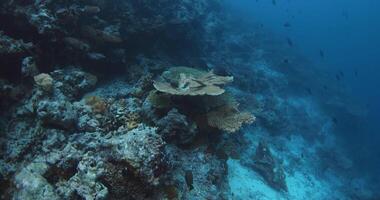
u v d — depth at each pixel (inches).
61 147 82.5
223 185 109.8
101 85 126.7
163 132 95.7
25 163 77.9
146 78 119.7
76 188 65.9
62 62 116.3
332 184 219.6
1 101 90.4
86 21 124.3
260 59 305.9
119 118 95.7
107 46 131.3
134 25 148.9
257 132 194.2
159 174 73.0
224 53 259.0
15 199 63.4
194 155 99.3
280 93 274.4
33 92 94.3
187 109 103.0
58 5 112.6
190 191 88.7
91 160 70.8
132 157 68.7
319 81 360.5
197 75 117.3
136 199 71.3
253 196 132.2
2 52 93.5
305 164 213.2
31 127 85.5
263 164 158.1
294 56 397.4
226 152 115.9
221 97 108.1
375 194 246.4
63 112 87.2
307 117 269.4
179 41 182.5
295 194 175.2
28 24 105.6
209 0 349.7
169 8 187.2
